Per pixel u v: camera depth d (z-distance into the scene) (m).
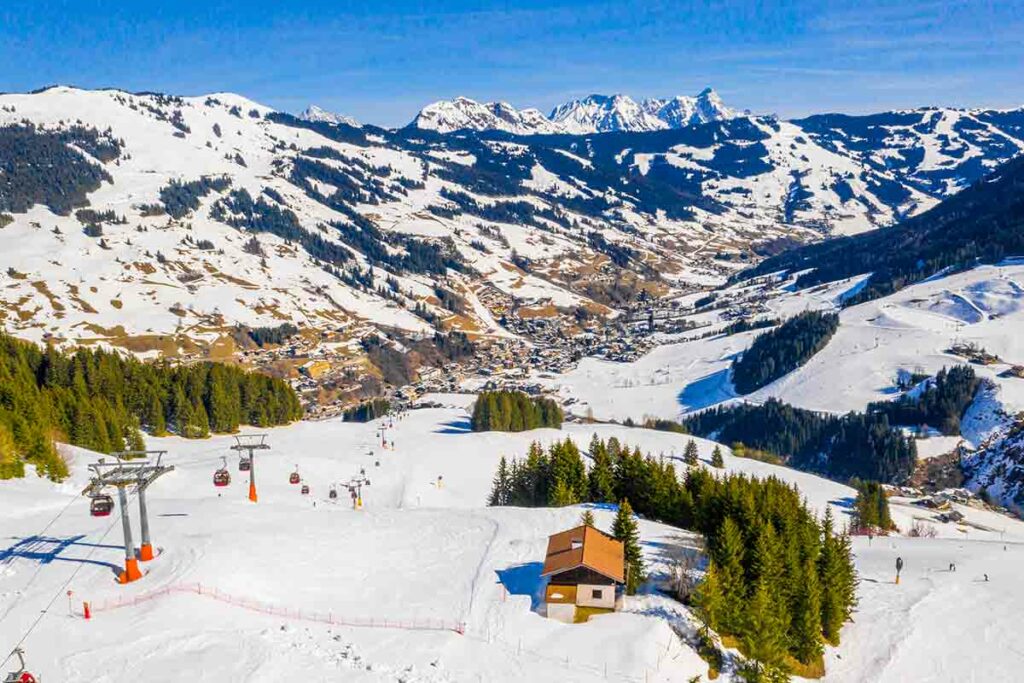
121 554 64.75
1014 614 84.62
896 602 86.38
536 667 52.34
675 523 91.94
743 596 66.69
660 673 54.41
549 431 181.12
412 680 47.19
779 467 175.12
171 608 52.66
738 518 79.56
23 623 50.47
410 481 136.25
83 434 123.88
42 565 62.12
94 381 156.25
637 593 67.56
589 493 103.00
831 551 76.19
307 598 60.34
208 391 170.00
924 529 149.75
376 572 68.62
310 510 87.75
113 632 48.97
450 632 56.25
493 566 70.00
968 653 75.81
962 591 90.81
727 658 60.56
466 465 150.50
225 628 50.53
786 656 64.88
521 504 111.19
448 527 82.38
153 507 84.44
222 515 80.38
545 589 64.69
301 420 198.38
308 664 46.62
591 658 54.72
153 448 143.38
